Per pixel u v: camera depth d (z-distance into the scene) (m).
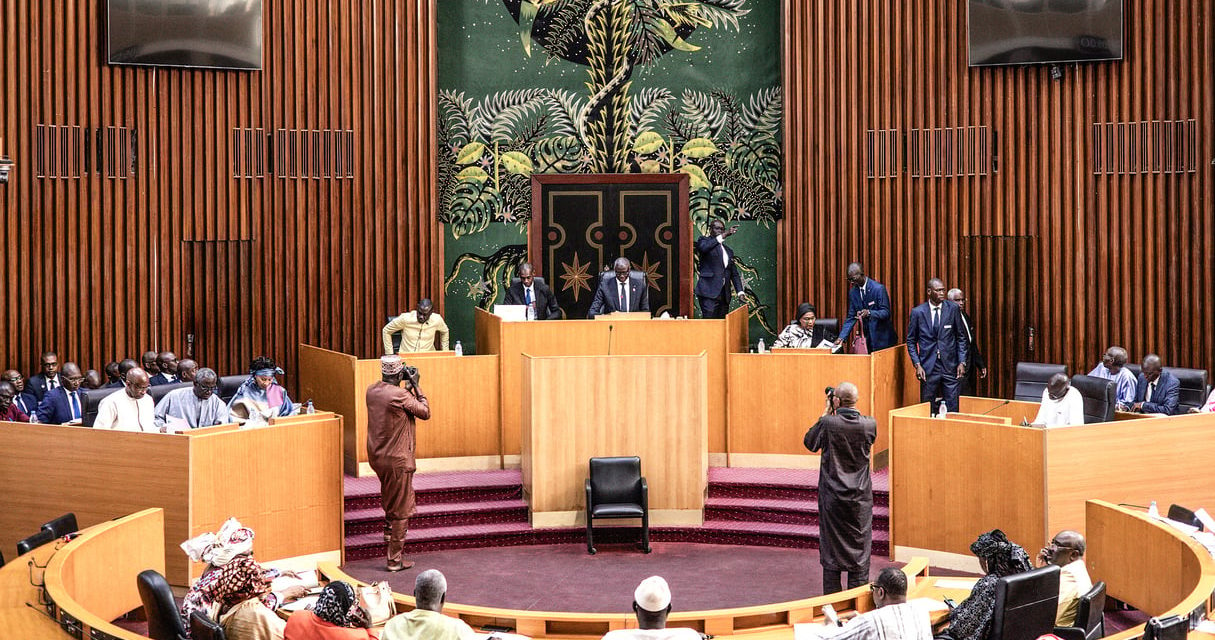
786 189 14.80
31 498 9.67
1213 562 7.22
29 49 12.91
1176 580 7.71
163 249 13.51
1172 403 11.27
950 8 13.99
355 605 6.29
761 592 9.45
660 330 12.05
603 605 9.16
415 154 14.52
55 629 6.25
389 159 14.41
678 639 5.97
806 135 14.63
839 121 14.48
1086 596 6.79
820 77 14.54
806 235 14.67
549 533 10.88
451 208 15.29
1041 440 9.46
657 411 10.91
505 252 15.38
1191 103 12.95
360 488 11.25
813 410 11.84
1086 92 13.43
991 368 13.95
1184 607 6.35
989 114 13.84
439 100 15.22
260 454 9.70
